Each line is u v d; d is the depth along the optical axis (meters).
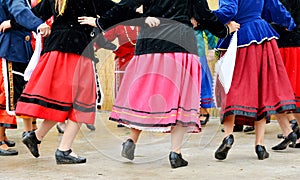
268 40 4.26
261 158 4.27
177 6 3.87
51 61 3.91
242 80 4.15
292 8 5.02
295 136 4.66
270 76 4.24
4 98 4.58
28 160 4.25
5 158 4.35
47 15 4.25
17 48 4.59
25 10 4.16
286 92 4.26
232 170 3.85
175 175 3.67
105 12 4.01
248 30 4.19
